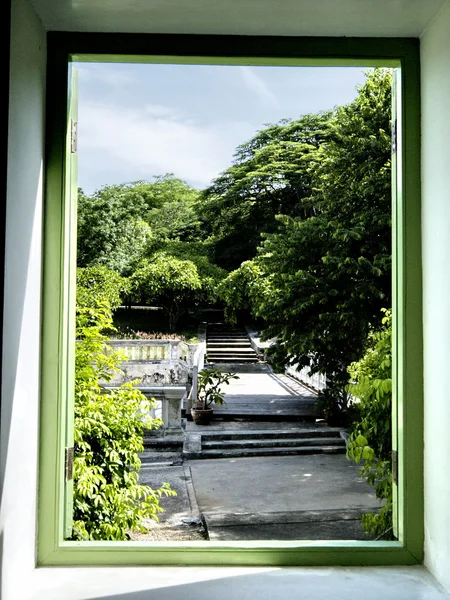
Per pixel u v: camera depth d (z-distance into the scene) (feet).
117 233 82.33
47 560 7.22
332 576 6.97
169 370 37.96
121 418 15.29
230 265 88.48
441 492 6.77
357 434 12.27
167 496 24.70
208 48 7.50
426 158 7.32
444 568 6.66
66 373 7.52
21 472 6.47
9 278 5.96
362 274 32.24
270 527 20.43
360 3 6.73
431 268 7.13
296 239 34.42
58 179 7.35
